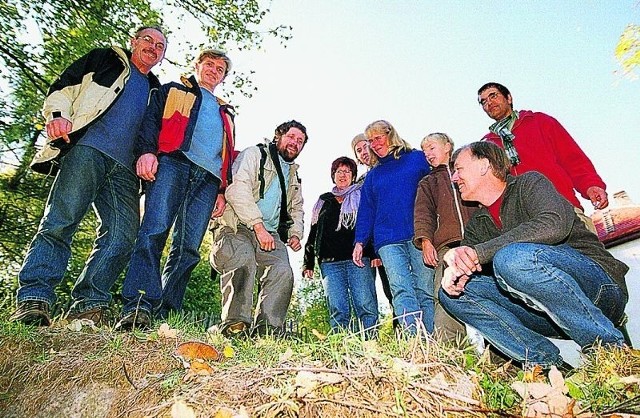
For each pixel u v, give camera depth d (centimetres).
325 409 153
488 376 177
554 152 413
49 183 1279
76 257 1291
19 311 275
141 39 386
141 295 295
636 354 199
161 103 369
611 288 244
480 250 244
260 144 438
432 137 395
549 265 229
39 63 1022
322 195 519
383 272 471
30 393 207
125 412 179
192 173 370
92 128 337
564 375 221
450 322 337
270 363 195
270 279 405
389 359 172
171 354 221
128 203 353
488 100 437
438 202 377
